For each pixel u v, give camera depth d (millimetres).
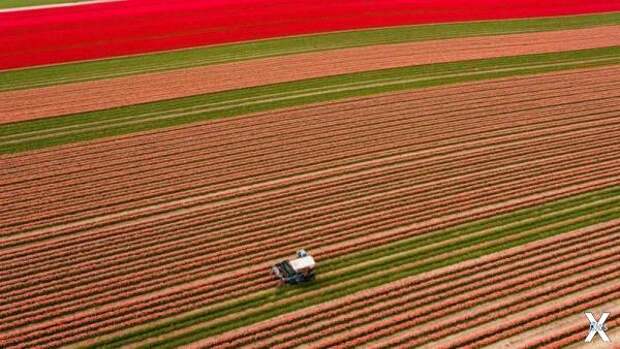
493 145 36656
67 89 43594
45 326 22844
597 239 27906
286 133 37969
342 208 30453
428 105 41906
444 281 25312
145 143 36594
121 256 26859
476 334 22516
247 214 30078
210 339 22469
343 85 44844
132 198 31156
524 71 48062
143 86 44312
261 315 23625
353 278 25609
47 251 27234
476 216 29719
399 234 28469
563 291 24609
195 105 41500
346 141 37031
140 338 22500
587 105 42250
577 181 32719
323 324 23078
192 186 32312
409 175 33375
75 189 31906
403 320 23297
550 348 21984
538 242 27672
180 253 27141
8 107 40625
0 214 29688
